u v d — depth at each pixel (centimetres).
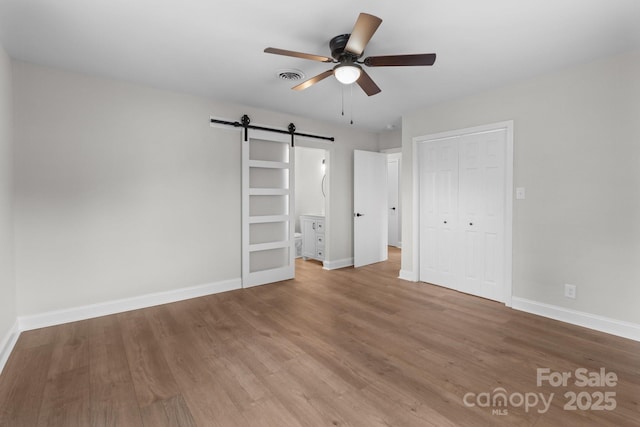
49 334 269
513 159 326
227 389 194
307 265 543
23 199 272
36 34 227
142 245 332
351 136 530
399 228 732
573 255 288
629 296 259
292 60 272
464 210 377
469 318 305
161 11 200
